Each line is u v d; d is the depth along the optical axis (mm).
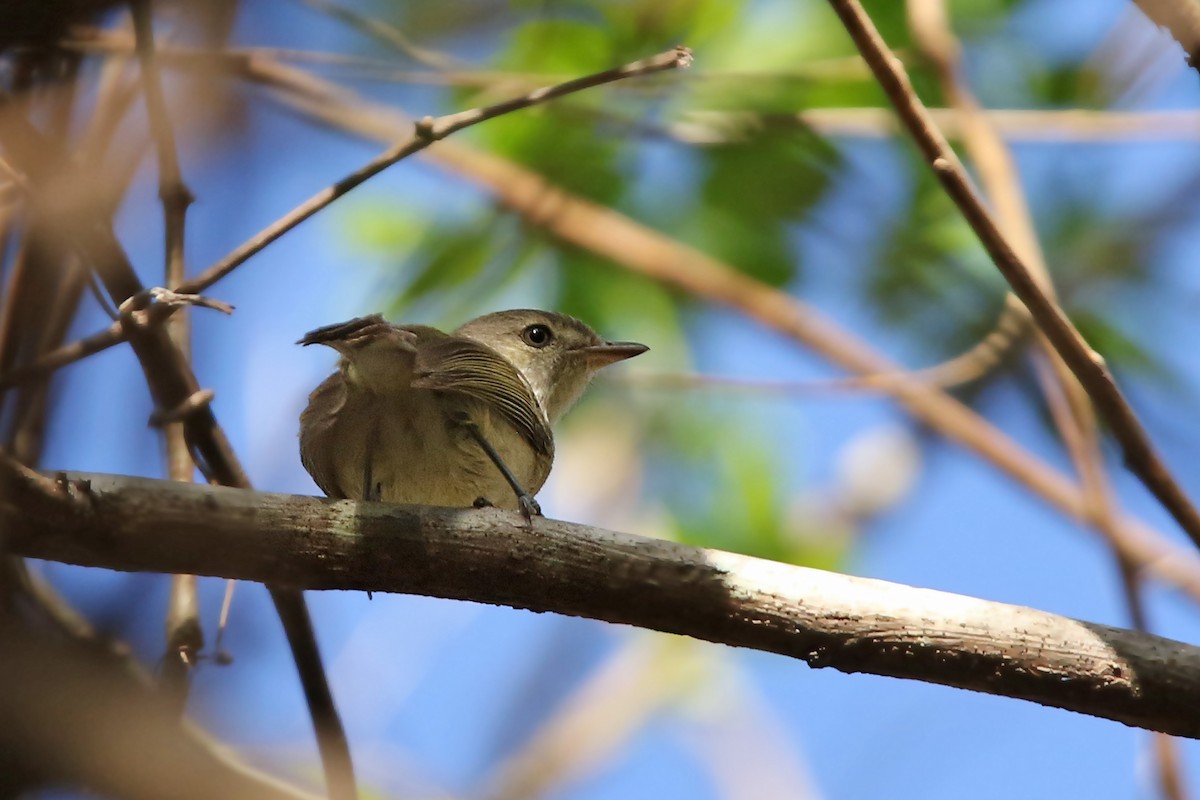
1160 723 6117
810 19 10742
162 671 6758
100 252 6742
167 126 6258
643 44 10367
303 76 9055
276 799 5930
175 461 8039
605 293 11594
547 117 10602
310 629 7520
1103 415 6562
